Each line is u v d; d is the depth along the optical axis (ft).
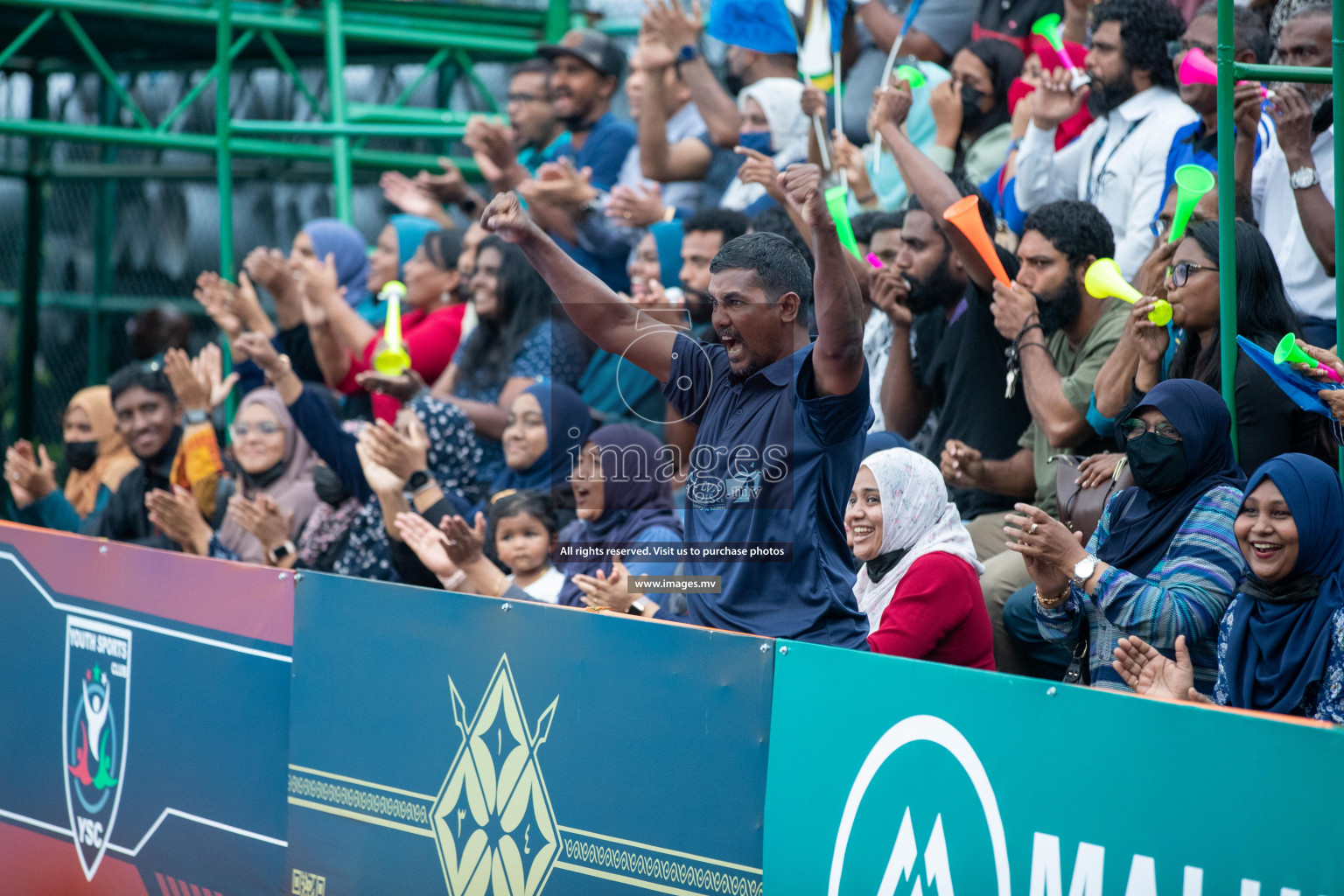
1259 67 27.04
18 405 75.51
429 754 27.78
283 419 45.73
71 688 35.94
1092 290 31.09
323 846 29.66
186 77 74.64
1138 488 26.50
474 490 42.57
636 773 24.43
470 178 69.15
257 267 52.16
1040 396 31.83
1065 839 19.12
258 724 31.09
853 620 26.00
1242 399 27.37
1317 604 22.38
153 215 73.77
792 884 22.36
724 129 50.34
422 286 52.70
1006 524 26.45
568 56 55.47
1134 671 23.88
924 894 20.67
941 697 20.56
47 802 36.47
